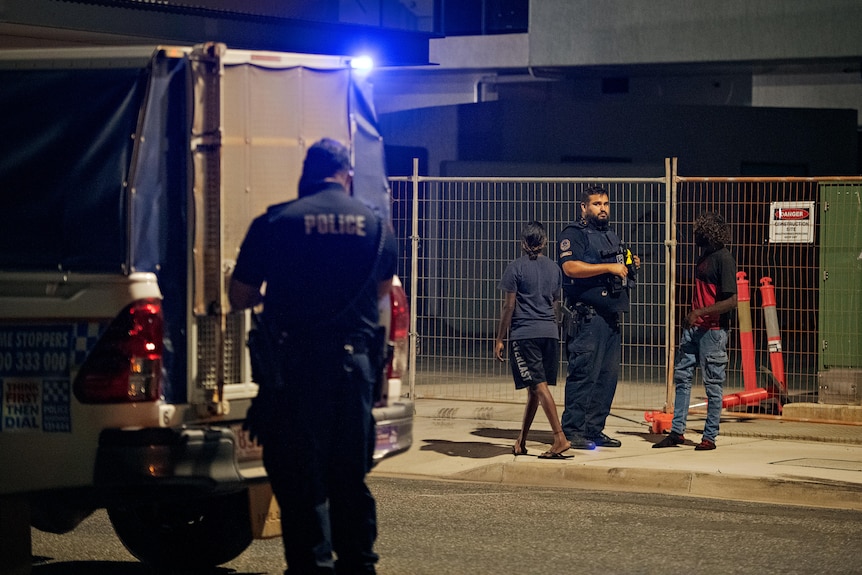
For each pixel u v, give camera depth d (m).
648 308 23.28
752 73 27.61
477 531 9.12
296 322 6.54
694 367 12.37
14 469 6.69
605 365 12.20
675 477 10.86
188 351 6.71
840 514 9.86
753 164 26.39
